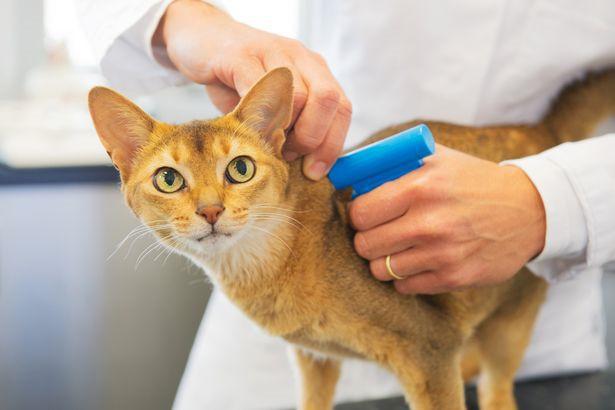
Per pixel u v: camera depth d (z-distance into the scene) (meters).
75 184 2.46
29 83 2.89
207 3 1.17
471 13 1.33
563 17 1.29
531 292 1.32
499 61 1.35
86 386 2.71
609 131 1.49
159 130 1.02
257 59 1.01
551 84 1.37
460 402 1.10
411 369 1.07
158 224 1.02
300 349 1.22
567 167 1.00
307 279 1.06
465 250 0.98
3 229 2.51
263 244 1.06
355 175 0.99
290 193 1.07
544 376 1.55
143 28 1.18
